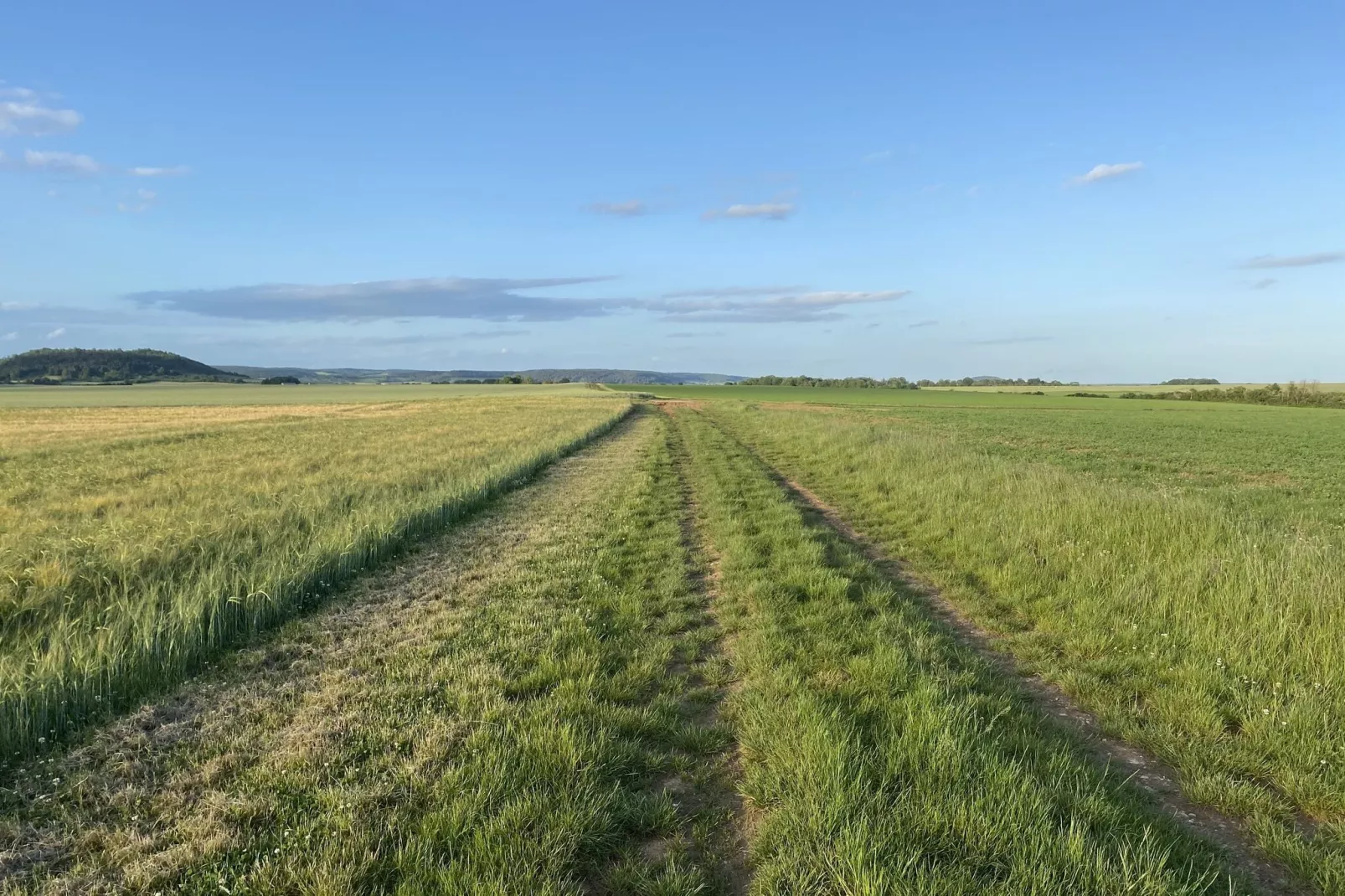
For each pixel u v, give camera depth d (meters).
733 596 7.25
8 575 7.36
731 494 13.84
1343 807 3.56
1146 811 3.50
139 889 3.03
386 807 3.56
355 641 6.04
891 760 3.75
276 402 73.50
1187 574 6.69
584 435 26.78
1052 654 5.81
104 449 23.44
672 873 3.08
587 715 4.54
